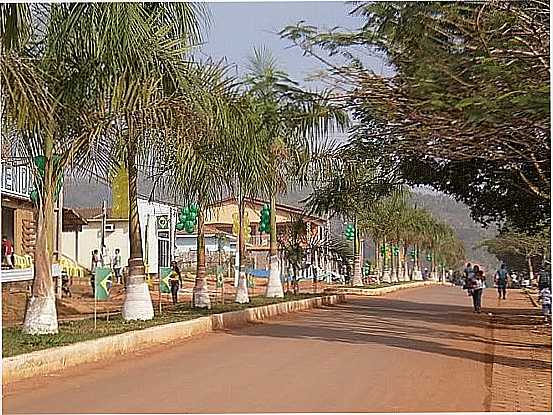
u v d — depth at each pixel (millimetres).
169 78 15805
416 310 29297
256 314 23812
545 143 14148
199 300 23828
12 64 13344
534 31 11977
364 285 46531
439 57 12422
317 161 27531
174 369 13039
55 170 15359
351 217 38750
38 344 13523
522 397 10719
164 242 45312
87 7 14531
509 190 24297
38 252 15102
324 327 21125
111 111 15531
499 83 12078
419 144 15500
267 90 15773
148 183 20891
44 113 14547
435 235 68062
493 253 75125
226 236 42812
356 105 14312
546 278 28203
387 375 12414
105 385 11453
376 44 13094
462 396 10734
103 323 17844
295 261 33750
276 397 10508
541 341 18172
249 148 21266
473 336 19297
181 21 16609
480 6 12016
